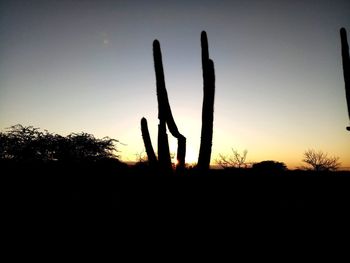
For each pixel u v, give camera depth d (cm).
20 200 1272
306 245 699
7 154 2127
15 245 744
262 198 1170
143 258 584
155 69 679
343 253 661
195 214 633
